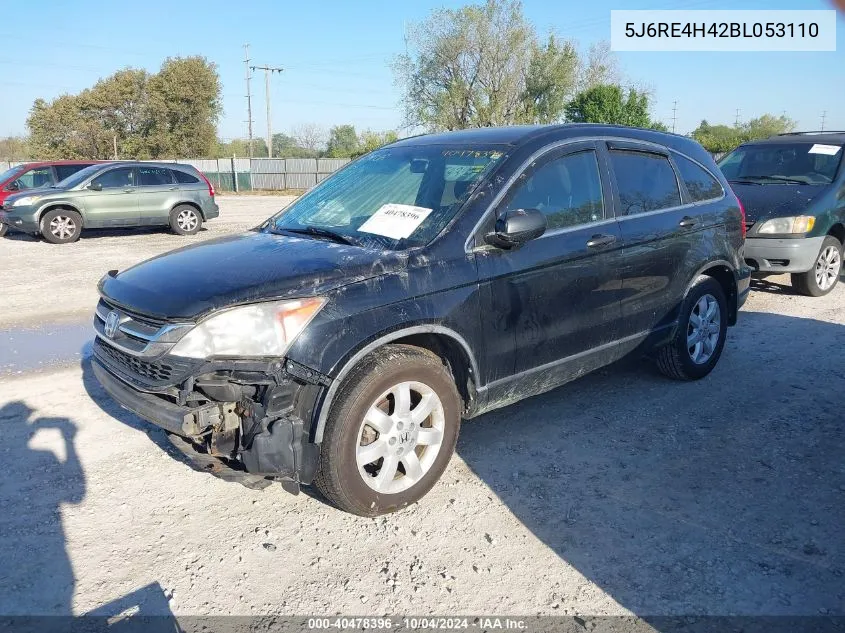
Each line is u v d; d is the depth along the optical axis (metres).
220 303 3.12
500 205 3.89
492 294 3.77
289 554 3.22
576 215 4.29
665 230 4.79
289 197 34.81
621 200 4.58
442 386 3.59
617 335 4.59
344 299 3.26
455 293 3.60
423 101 48.34
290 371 3.08
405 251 3.59
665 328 4.96
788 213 7.85
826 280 8.33
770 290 8.74
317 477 3.32
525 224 3.70
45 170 15.38
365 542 3.32
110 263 11.30
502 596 2.93
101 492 3.76
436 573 3.08
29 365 5.97
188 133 54.31
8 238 14.70
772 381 5.43
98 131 52.84
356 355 3.24
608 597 2.91
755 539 3.31
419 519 3.52
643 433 4.49
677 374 5.29
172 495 3.74
